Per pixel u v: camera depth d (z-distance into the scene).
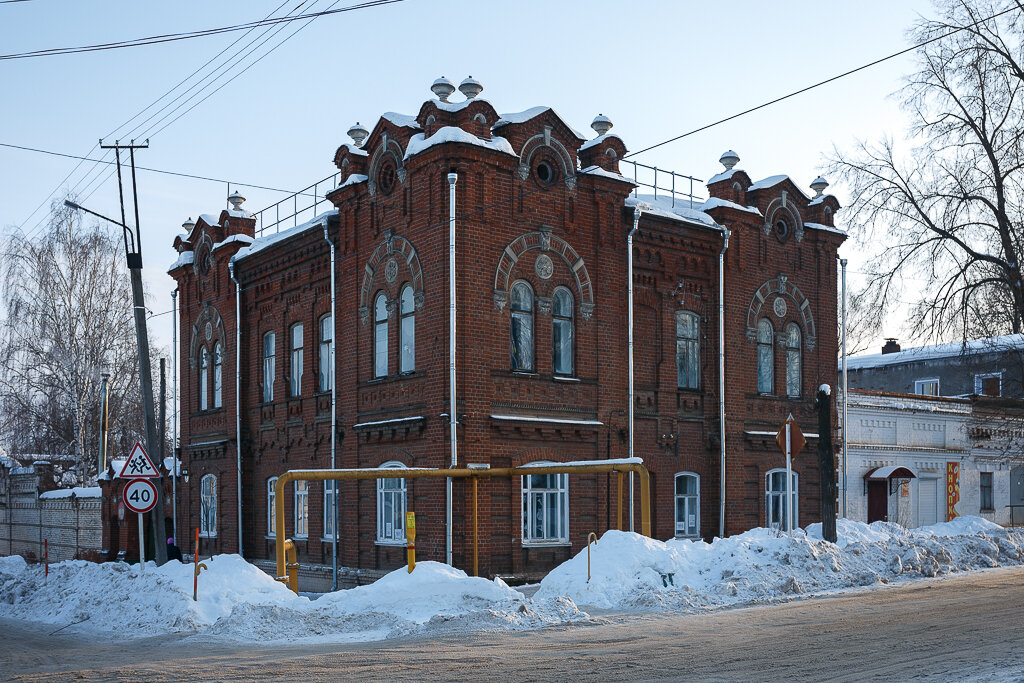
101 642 17.25
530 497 24.23
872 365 55.03
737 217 29.02
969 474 38.00
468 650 14.08
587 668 12.41
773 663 12.48
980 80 29.42
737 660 12.74
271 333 31.64
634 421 26.38
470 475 22.59
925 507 35.97
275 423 30.70
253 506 31.84
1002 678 11.12
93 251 45.31
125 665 13.60
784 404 29.77
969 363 38.44
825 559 21.53
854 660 12.56
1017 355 34.62
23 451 48.59
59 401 45.28
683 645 14.08
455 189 23.19
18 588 23.78
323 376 28.56
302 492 29.14
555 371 25.03
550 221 24.98
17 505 43.00
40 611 21.80
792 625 15.87
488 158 23.67
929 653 12.95
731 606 18.39
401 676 12.11
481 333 23.36
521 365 24.41
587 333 25.48
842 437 31.88
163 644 16.25
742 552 20.84
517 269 24.27
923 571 23.03
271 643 15.81
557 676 11.93
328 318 28.50
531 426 24.00
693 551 21.25
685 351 28.09
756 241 29.55
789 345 30.34
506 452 23.61
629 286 26.25
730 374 28.45
